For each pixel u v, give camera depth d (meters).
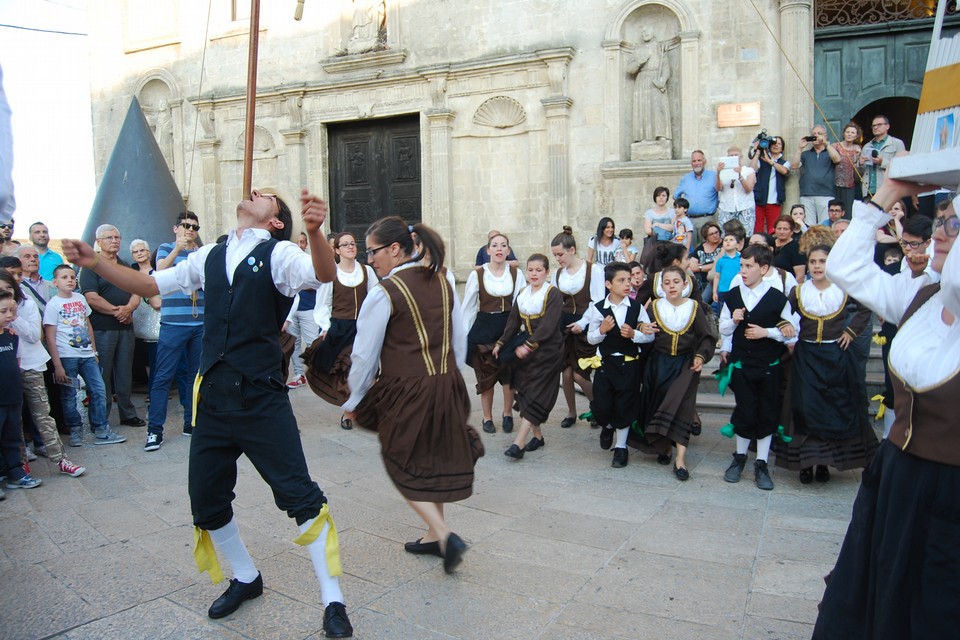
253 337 3.04
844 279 2.53
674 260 6.03
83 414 7.78
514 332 5.97
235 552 3.28
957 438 2.06
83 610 3.29
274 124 14.28
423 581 3.58
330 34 13.69
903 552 2.13
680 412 5.38
